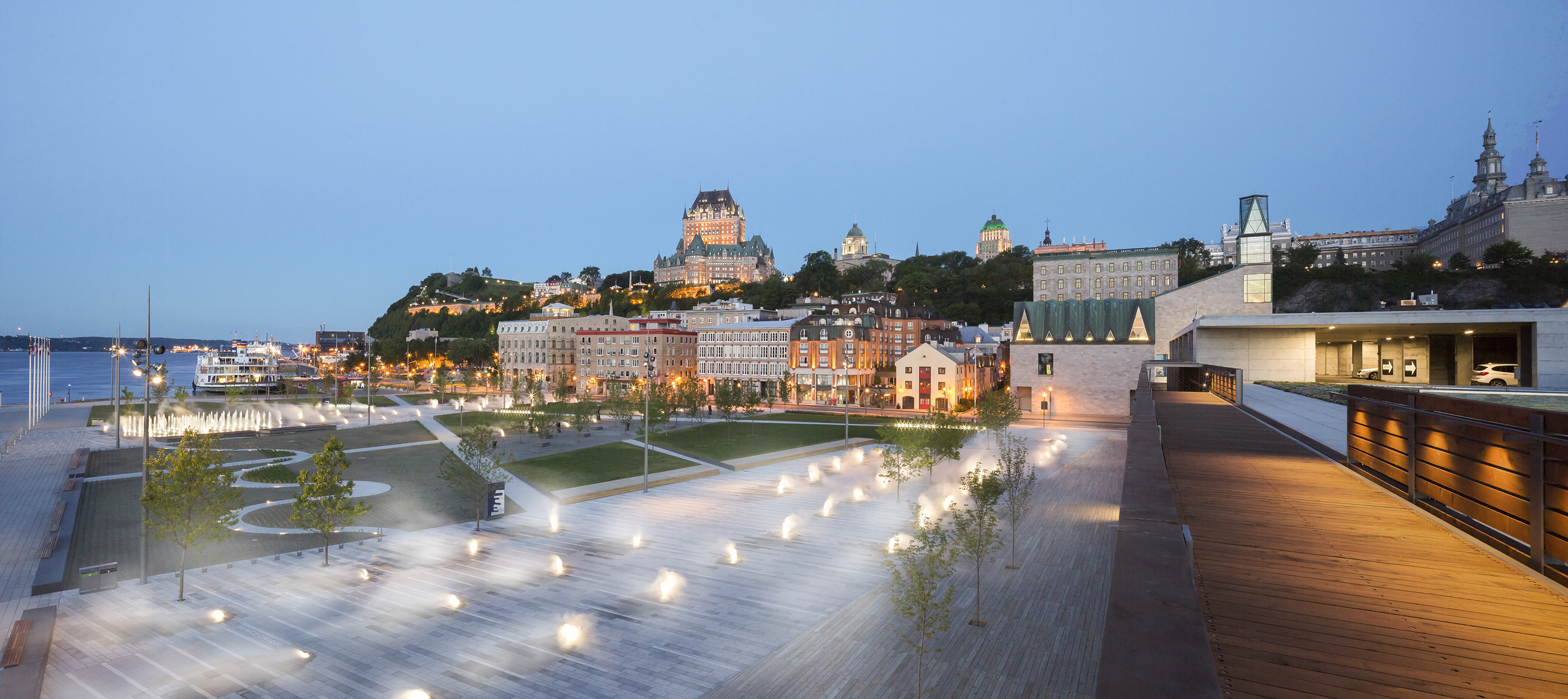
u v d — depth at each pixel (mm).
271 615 30453
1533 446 13203
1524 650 10203
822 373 140250
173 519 33062
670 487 58094
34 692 23547
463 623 29406
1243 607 12031
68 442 82312
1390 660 10062
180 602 32094
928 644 25906
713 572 35594
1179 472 23109
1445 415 16891
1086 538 39094
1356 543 15227
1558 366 60875
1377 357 81938
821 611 30016
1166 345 109812
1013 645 25719
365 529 45062
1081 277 156750
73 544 41688
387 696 23547
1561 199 187625
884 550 38875
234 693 23984
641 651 26422
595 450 77938
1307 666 9992
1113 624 8805
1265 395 54812
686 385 110750
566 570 36125
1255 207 105625
